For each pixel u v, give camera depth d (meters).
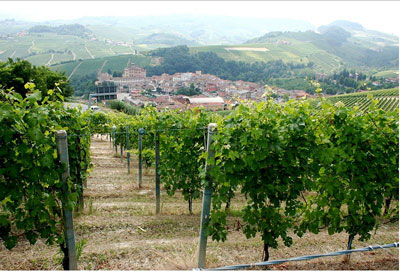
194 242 4.49
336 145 3.88
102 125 16.50
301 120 3.22
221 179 3.31
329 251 4.36
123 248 4.23
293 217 3.91
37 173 2.99
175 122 6.03
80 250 3.84
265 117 3.23
